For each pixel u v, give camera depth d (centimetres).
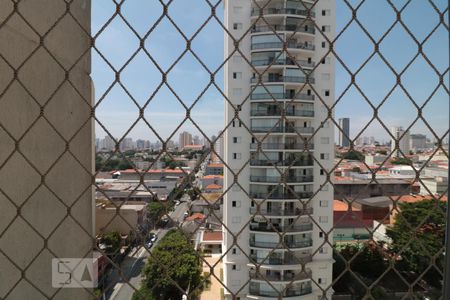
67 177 159
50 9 143
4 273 124
